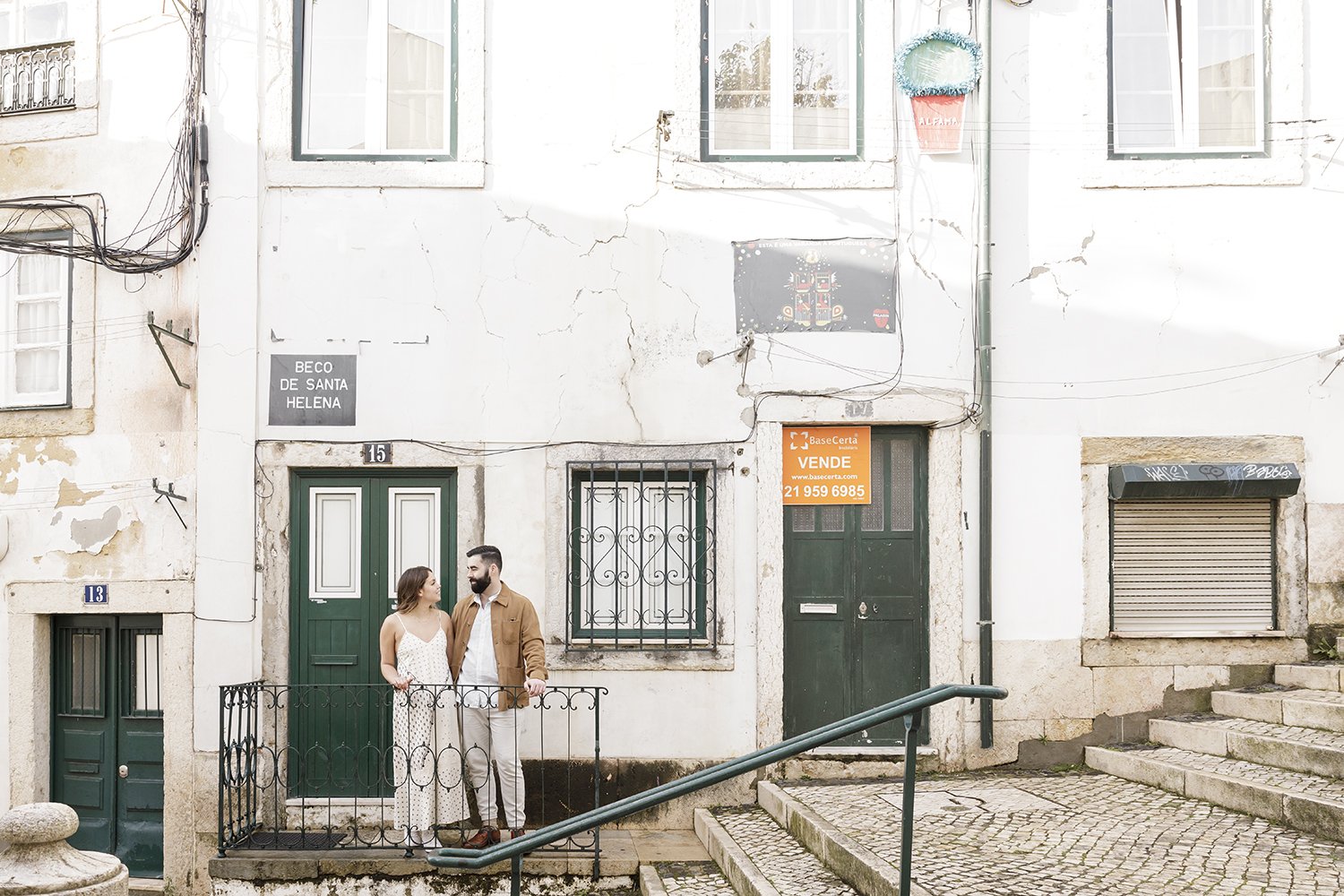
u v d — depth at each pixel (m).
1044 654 6.32
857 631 6.47
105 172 6.61
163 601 6.41
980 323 6.36
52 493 6.60
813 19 6.60
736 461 6.39
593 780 6.22
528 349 6.43
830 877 4.58
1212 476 6.22
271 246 6.46
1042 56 6.47
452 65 6.61
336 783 6.34
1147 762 5.60
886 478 6.52
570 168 6.48
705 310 6.44
